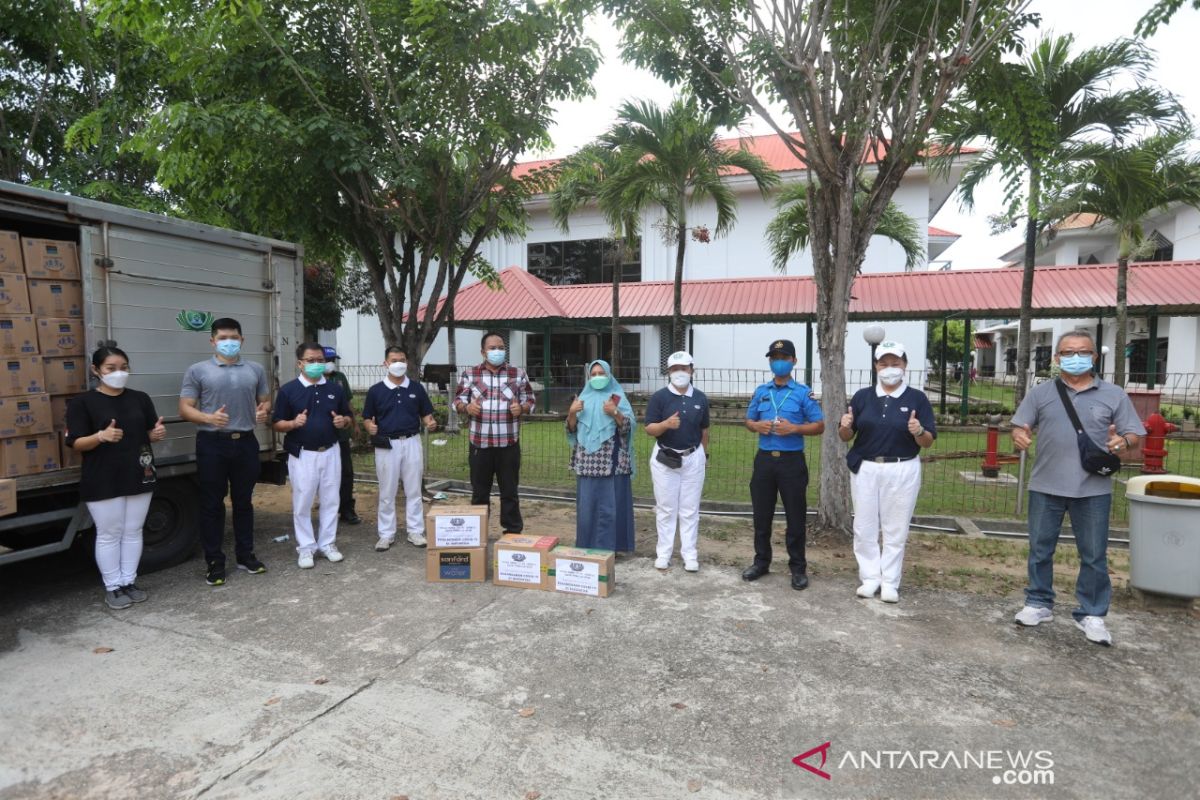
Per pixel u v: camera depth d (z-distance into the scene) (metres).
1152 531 4.75
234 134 6.71
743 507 7.97
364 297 18.30
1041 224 12.66
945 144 10.88
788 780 2.89
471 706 3.48
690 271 23.48
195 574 5.55
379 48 7.35
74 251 4.86
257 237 6.30
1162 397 14.61
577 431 5.87
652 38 6.86
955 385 24.83
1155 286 15.65
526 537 5.53
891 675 3.82
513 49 7.19
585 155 10.92
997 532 7.14
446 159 7.59
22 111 10.46
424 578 5.48
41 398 4.62
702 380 19.03
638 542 6.60
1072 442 4.30
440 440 12.80
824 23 5.96
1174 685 3.71
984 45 5.89
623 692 3.63
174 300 5.56
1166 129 10.59
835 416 6.55
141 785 2.84
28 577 5.47
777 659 4.02
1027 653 4.10
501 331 20.34
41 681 3.72
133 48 9.89
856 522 5.04
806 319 17.67
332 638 4.31
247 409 5.39
